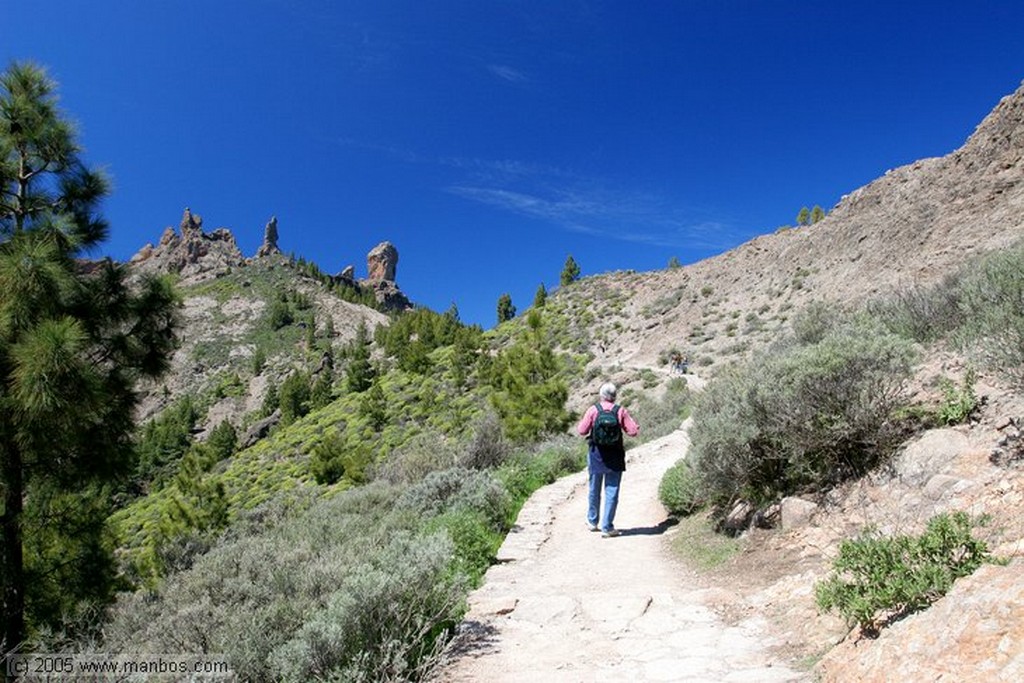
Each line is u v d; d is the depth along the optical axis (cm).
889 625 354
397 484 1442
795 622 445
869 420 606
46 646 612
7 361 759
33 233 823
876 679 311
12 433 782
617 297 9519
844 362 615
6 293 767
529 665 445
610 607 543
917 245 4138
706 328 6412
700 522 789
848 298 4353
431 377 7612
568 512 1025
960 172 4519
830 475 640
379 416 6400
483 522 855
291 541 897
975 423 560
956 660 283
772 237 8819
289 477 5881
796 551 573
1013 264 623
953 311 789
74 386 755
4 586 798
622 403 4066
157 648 509
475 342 7494
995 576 307
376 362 10831
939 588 346
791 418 632
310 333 19225
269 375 16838
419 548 526
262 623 493
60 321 788
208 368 17512
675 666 414
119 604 854
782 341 1027
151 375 957
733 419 685
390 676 419
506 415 2564
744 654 418
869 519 536
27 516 839
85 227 913
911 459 566
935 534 370
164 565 1767
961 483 498
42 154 908
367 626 444
